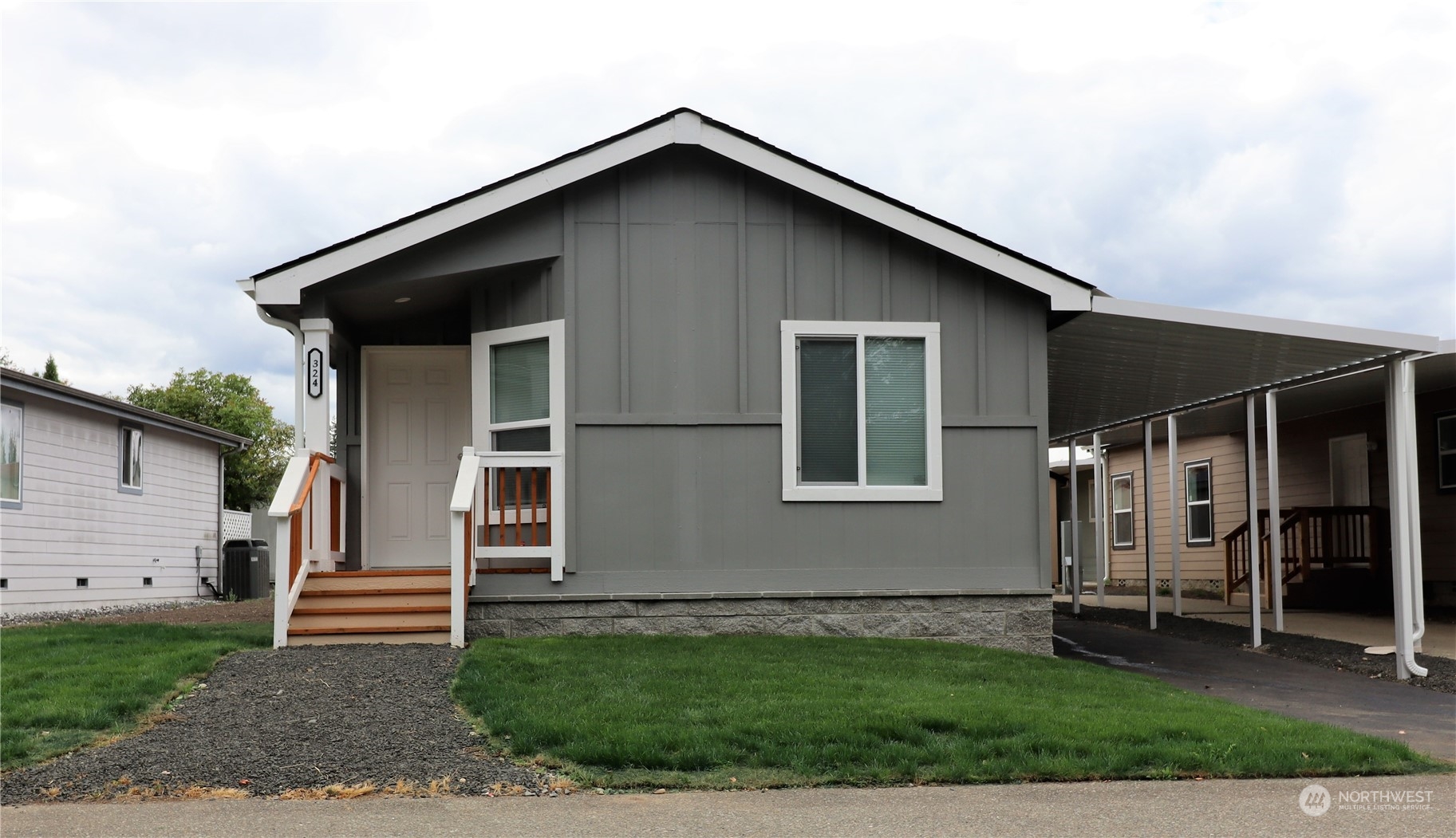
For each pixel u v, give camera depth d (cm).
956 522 1136
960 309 1148
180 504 2216
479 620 1088
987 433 1145
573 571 1101
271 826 556
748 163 1106
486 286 1173
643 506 1112
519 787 628
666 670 888
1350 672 1170
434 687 824
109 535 1922
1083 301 1101
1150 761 685
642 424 1116
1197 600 2097
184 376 3809
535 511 1096
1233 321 1078
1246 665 1227
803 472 1128
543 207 1126
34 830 549
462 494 1014
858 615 1120
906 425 1141
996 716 752
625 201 1130
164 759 665
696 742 682
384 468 1266
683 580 1109
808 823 564
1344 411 1881
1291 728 771
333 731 717
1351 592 1803
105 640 1048
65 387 1722
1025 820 571
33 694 790
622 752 663
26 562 1669
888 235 1145
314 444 1102
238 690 810
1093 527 2877
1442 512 1673
